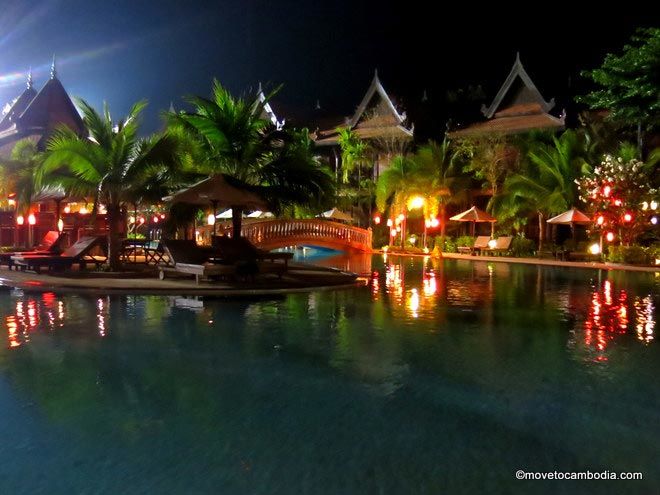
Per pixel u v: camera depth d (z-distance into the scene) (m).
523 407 5.19
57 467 3.90
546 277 18.89
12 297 11.83
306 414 4.95
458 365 6.61
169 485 3.67
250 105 17.44
